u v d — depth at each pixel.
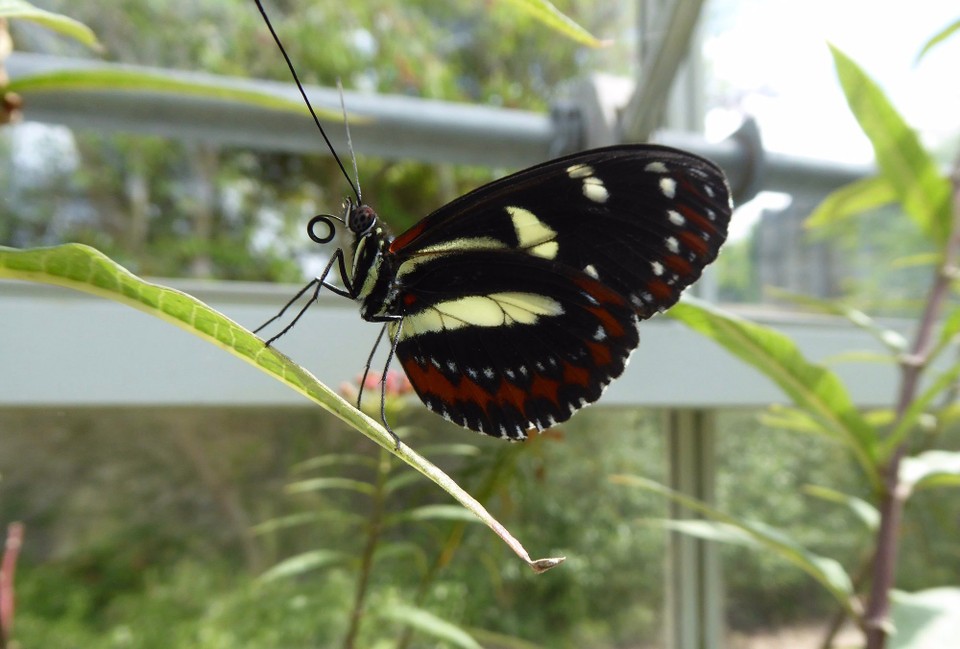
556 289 0.09
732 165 0.14
